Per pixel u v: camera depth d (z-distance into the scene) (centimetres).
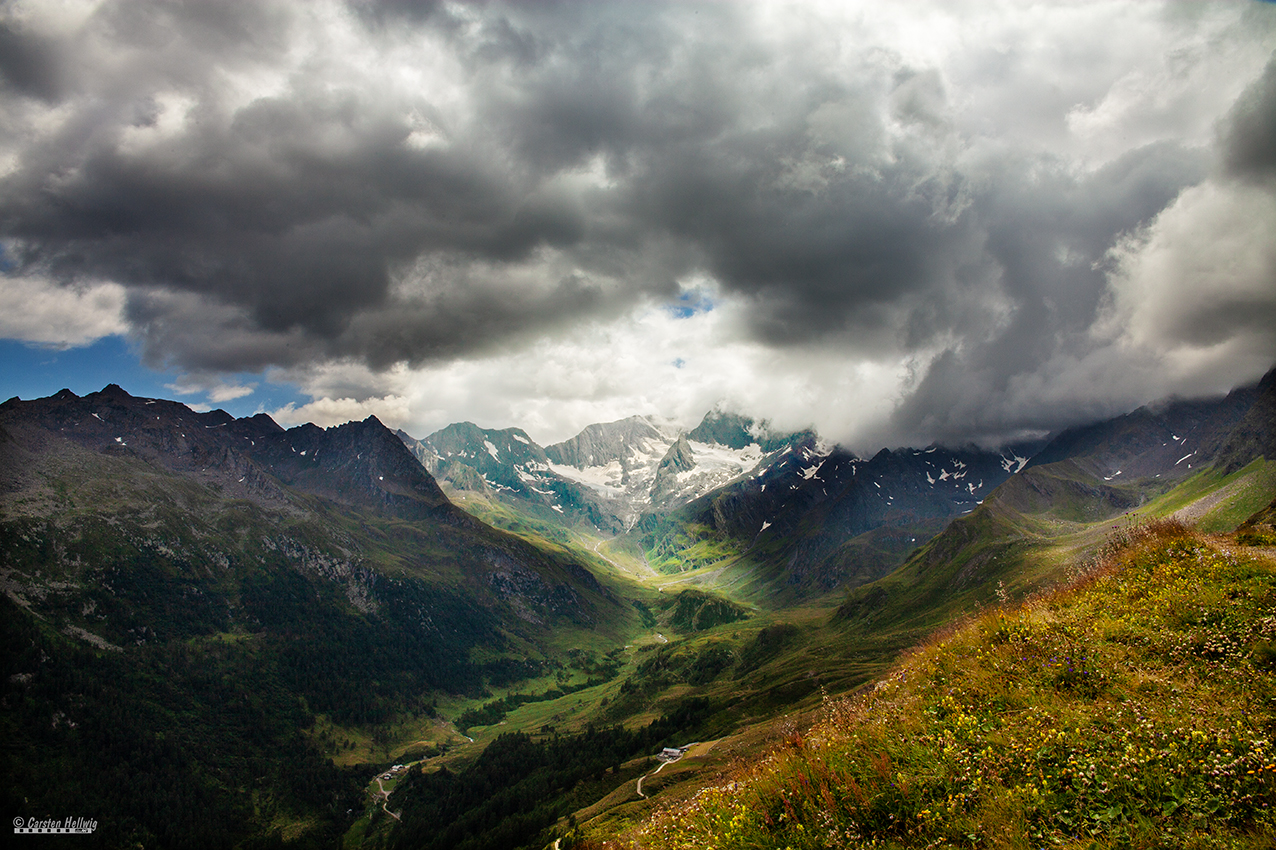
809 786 1302
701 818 1430
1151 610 1670
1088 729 1218
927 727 1387
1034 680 1454
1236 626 1452
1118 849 956
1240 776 1001
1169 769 1064
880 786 1226
